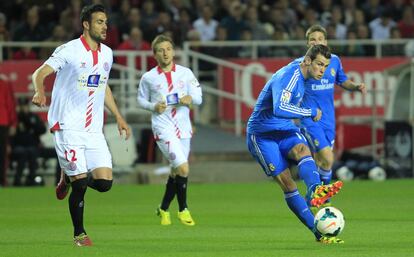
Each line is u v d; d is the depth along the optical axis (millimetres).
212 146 74188
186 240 34375
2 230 38719
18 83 74375
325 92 43125
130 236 36094
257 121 32906
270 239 34281
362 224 39406
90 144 32406
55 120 32312
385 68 79375
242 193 58375
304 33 80438
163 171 67875
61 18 76562
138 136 73500
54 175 69125
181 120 42406
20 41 77062
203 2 82875
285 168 32781
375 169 68875
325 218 31844
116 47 76062
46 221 42719
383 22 83750
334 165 69562
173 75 42406
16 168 66875
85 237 32562
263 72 78188
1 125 65062
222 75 78250
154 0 80188
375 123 72938
